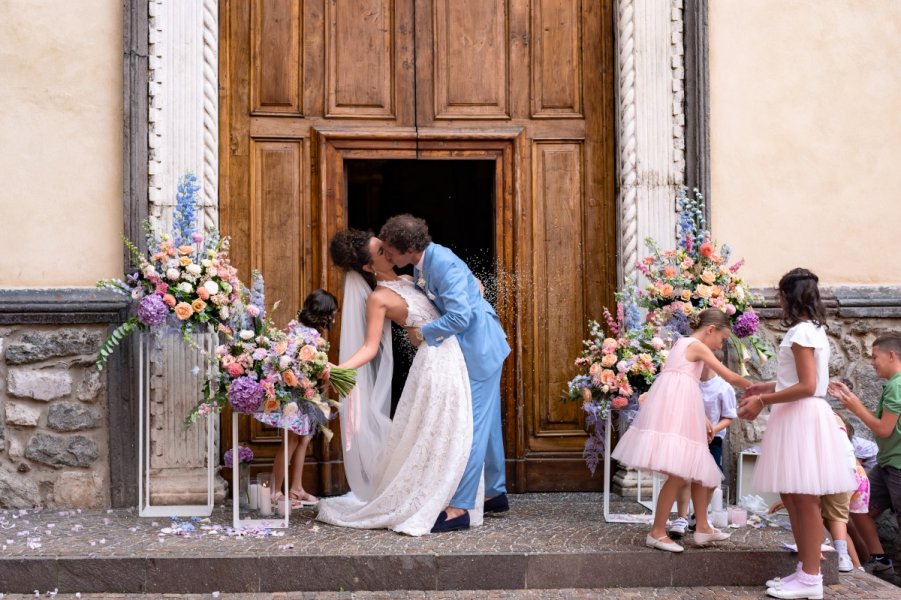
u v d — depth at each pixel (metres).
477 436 4.36
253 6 5.22
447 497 4.22
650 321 4.70
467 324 4.32
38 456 4.76
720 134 5.18
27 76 4.87
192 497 4.78
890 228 5.26
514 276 5.32
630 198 5.17
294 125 5.25
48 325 4.78
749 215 5.18
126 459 4.80
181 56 4.92
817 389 3.72
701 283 4.66
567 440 5.34
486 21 5.36
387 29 5.31
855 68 5.26
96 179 4.89
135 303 4.78
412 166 7.34
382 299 4.41
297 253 5.23
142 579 3.72
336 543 3.98
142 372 4.65
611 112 5.38
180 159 4.91
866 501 4.73
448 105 5.34
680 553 3.88
